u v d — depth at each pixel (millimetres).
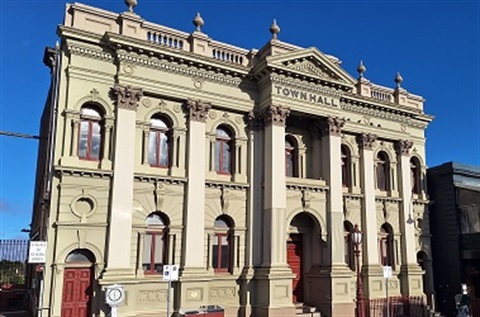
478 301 23453
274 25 22328
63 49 18172
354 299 22406
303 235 23016
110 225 17328
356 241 20453
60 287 16281
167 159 19750
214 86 20922
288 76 21656
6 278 28109
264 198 20938
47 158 18469
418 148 27844
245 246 20547
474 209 25312
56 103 17547
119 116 18297
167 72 19797
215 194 20266
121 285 16734
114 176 17719
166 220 19016
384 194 25766
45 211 18297
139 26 19516
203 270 18922
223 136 21406
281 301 19453
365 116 25641
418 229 26781
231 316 19484
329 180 22438
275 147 20875
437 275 26719
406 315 23188
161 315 17766
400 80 27500
